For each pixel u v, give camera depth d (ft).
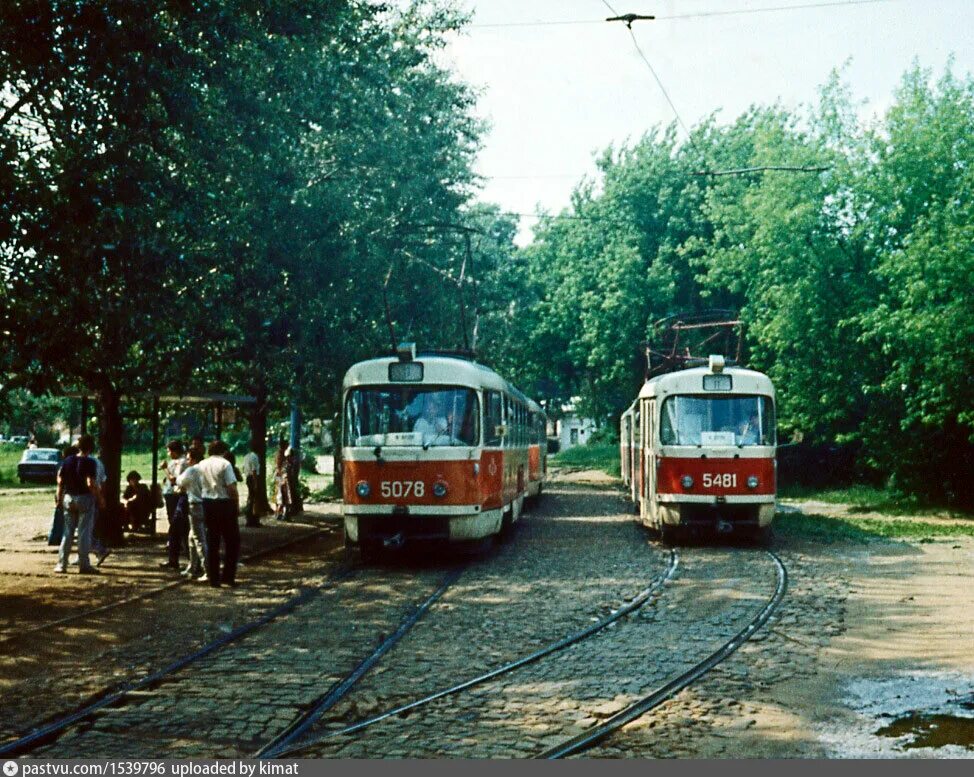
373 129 71.72
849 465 116.16
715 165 135.03
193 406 79.30
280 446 85.71
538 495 107.55
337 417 89.40
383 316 78.74
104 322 44.24
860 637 34.22
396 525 53.36
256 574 50.57
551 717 24.39
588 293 140.15
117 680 28.19
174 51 44.75
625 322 134.21
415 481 52.90
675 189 137.39
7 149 39.68
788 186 93.86
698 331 116.98
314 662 30.58
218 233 53.47
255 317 64.95
